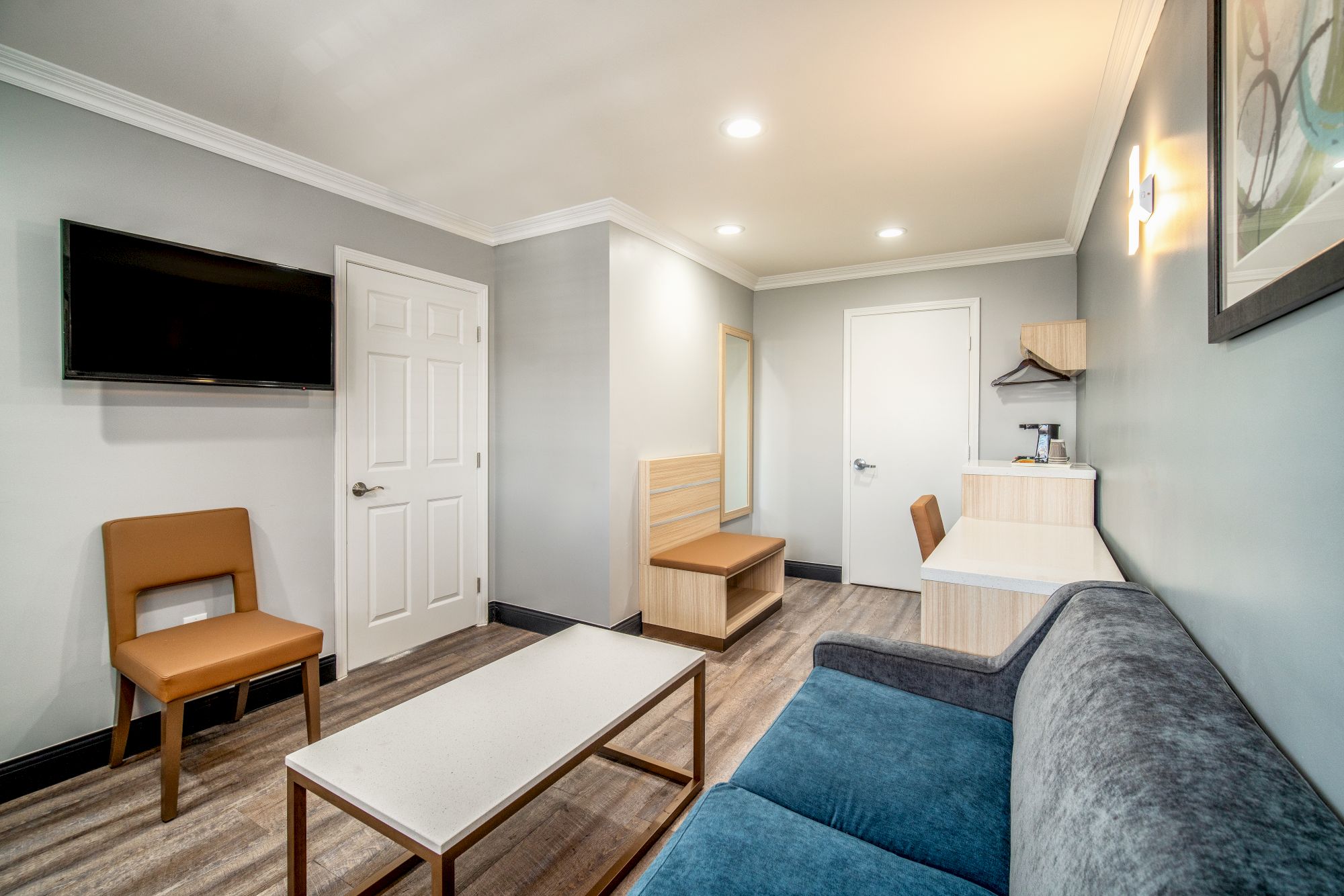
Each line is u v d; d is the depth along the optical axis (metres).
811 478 4.52
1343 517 0.64
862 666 1.73
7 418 1.85
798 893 0.95
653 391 3.47
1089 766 0.80
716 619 3.08
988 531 2.52
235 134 2.31
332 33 1.74
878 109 2.16
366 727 1.48
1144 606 1.26
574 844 1.68
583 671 1.80
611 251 3.09
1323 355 0.69
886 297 4.23
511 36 1.76
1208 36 1.06
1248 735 0.74
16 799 1.86
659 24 1.71
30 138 1.88
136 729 2.13
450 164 2.61
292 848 1.37
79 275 1.91
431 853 1.09
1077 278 3.59
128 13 1.64
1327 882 0.52
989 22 1.69
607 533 3.13
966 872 1.03
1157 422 1.52
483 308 3.46
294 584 2.58
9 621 1.86
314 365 2.55
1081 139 2.37
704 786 1.93
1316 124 0.69
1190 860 0.57
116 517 2.07
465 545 3.38
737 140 2.39
